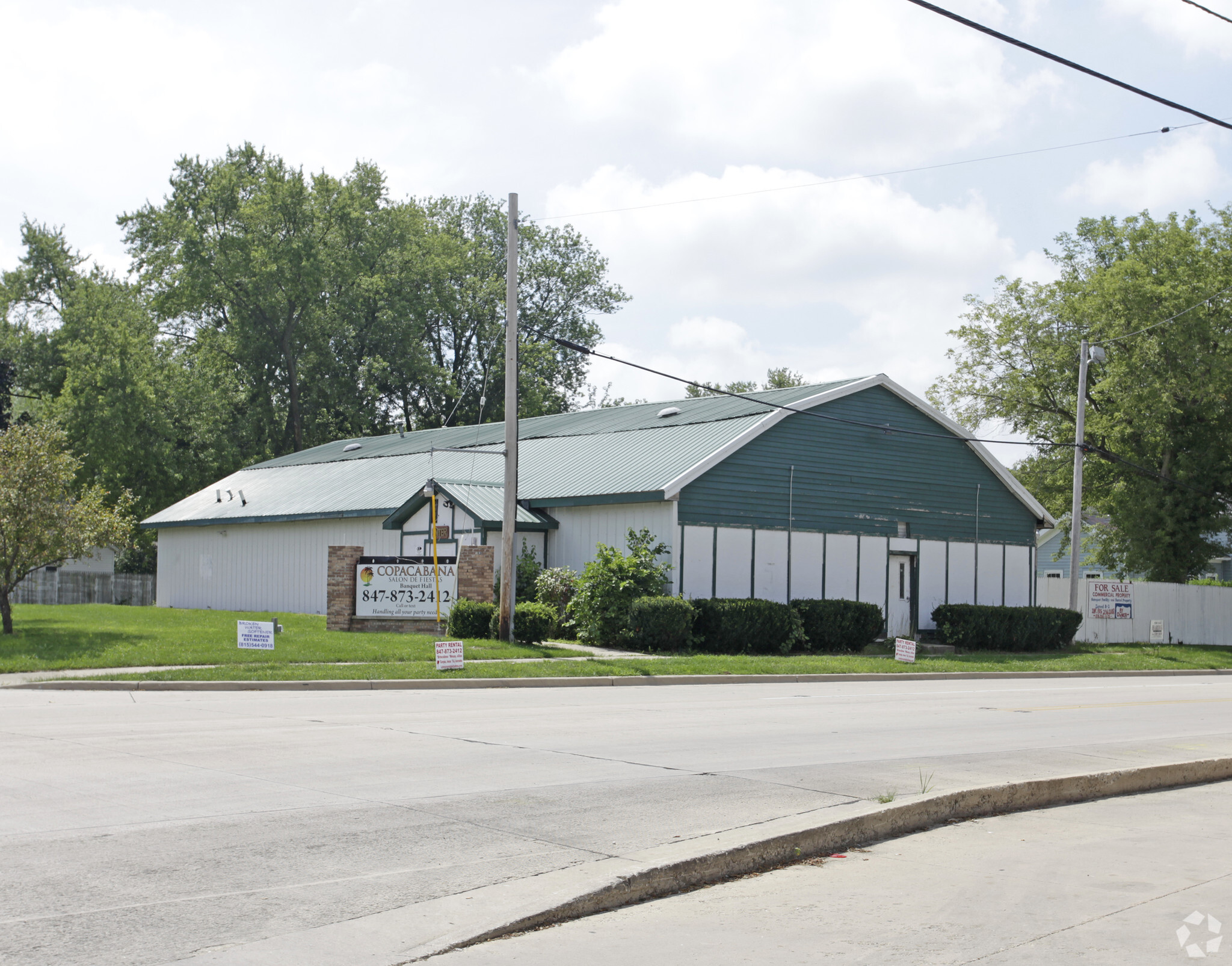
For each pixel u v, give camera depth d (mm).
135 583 59188
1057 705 19203
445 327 75000
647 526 29578
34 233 70000
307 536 38844
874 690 22109
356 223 66062
